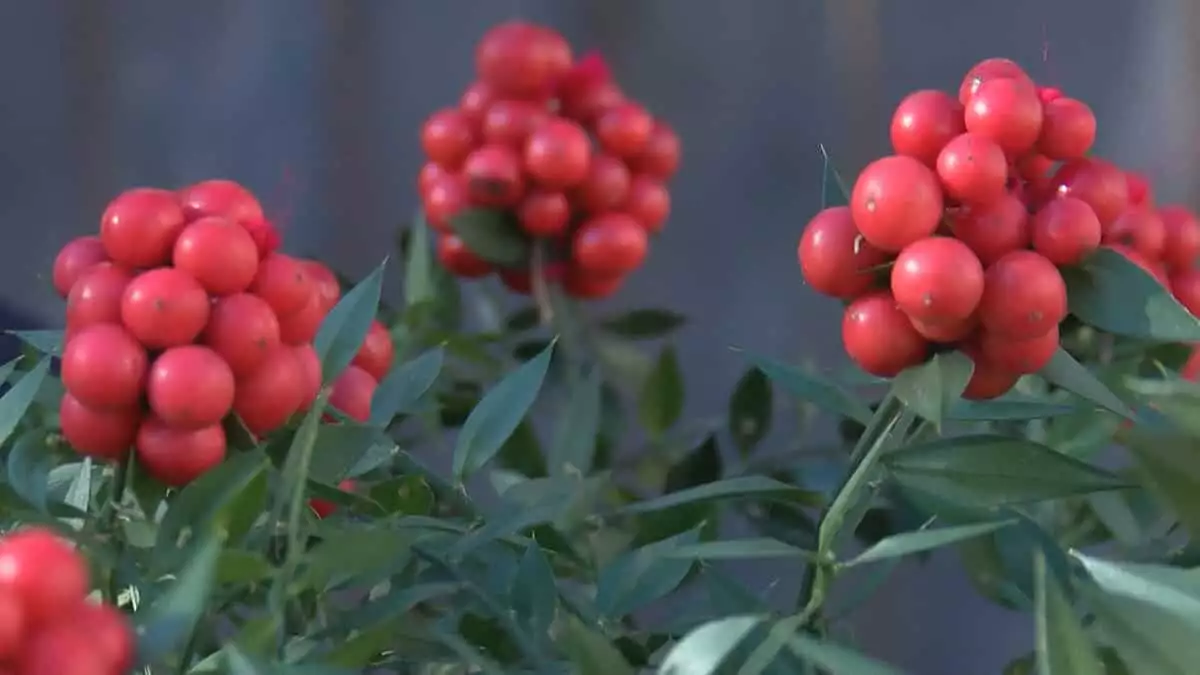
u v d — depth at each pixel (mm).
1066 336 687
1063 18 969
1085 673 635
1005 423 737
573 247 781
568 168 763
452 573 689
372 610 670
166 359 646
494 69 775
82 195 973
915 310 645
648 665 689
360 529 672
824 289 662
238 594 665
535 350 812
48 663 603
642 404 807
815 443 933
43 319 956
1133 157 961
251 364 653
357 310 704
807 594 685
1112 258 652
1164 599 642
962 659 981
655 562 697
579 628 651
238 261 652
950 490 669
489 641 684
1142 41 958
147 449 653
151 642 620
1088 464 670
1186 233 705
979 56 978
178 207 656
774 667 668
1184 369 707
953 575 973
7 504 662
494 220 775
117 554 659
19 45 962
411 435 820
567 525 729
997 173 646
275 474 667
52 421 697
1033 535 676
